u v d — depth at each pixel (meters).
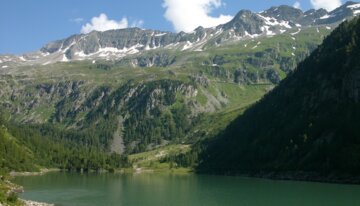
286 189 181.62
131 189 193.38
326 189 178.00
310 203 138.50
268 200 148.12
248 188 190.62
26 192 174.88
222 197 159.25
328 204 135.50
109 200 152.75
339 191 170.62
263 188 188.62
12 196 115.62
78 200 152.25
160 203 144.62
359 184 197.38
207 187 199.88
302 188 184.75
